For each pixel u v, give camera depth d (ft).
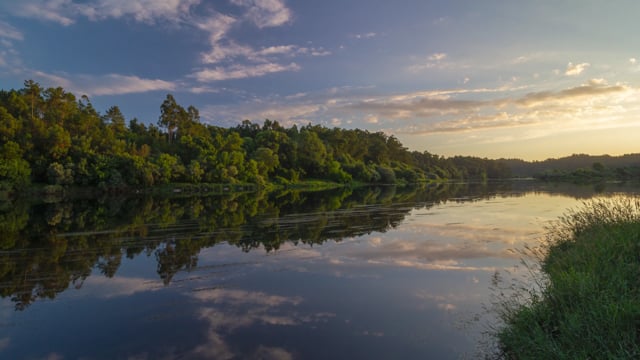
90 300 27.12
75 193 169.37
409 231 56.13
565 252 31.50
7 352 19.57
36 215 79.66
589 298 18.07
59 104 211.41
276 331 21.80
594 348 15.10
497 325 21.95
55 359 18.84
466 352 19.06
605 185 207.82
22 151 165.78
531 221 65.05
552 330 17.97
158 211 87.71
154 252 42.42
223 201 122.62
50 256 40.45
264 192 193.47
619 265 21.22
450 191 181.06
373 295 27.91
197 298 27.50
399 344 20.04
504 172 558.15
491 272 33.42
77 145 185.06
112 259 39.17
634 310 16.20
